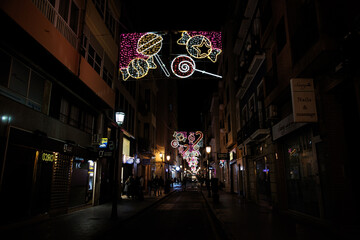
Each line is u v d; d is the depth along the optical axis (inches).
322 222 319.6
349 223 266.5
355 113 281.0
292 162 424.8
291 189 433.1
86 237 280.5
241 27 686.5
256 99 634.2
